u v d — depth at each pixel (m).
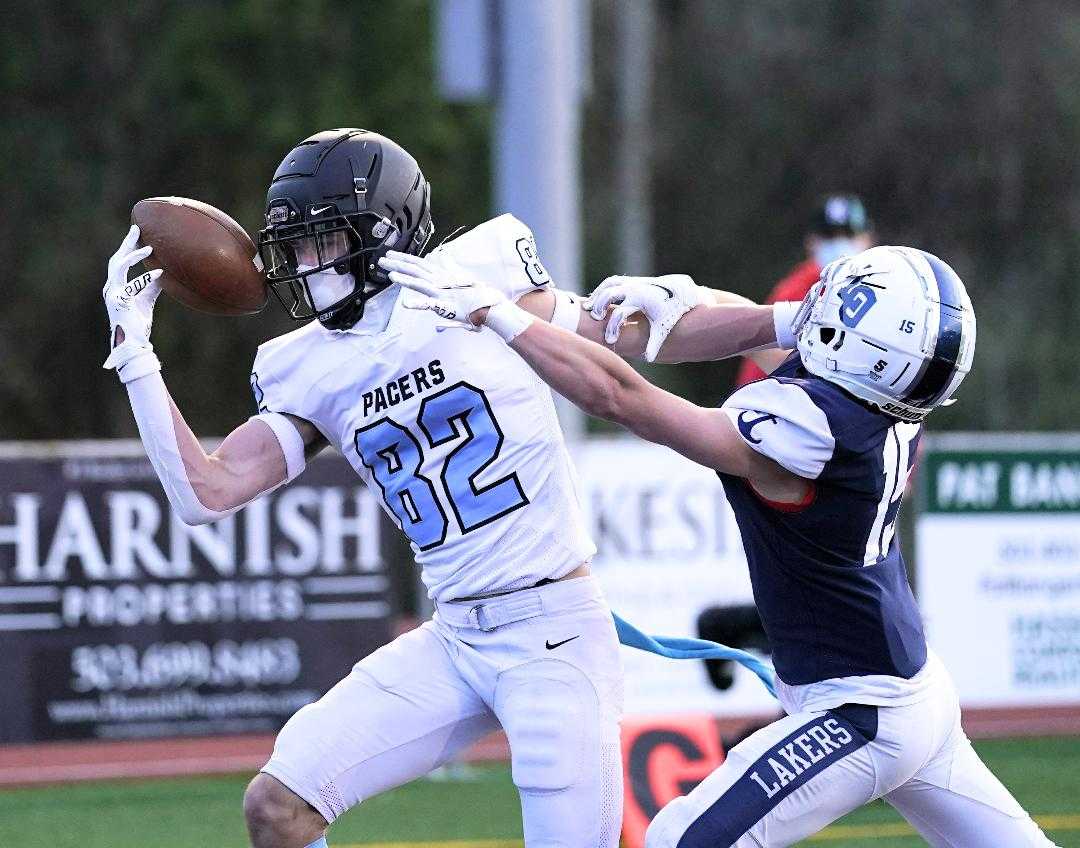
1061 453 29.03
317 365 13.16
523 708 12.83
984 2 72.94
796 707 12.55
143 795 24.28
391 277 11.83
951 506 28.55
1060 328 69.31
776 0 77.12
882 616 12.15
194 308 13.30
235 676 25.94
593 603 13.05
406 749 13.28
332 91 65.81
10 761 26.73
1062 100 71.62
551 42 23.31
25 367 65.94
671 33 78.62
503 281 13.09
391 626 26.56
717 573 27.64
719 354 13.62
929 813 12.77
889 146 73.06
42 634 25.20
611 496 27.14
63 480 25.34
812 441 11.77
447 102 67.56
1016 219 71.69
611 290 13.38
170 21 67.19
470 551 12.88
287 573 26.14
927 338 11.84
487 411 12.71
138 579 25.61
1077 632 29.22
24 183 66.81
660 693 27.19
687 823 11.98
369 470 13.27
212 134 66.56
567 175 23.52
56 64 67.69
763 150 76.50
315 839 13.12
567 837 12.85
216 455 13.09
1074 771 25.50
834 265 12.30
